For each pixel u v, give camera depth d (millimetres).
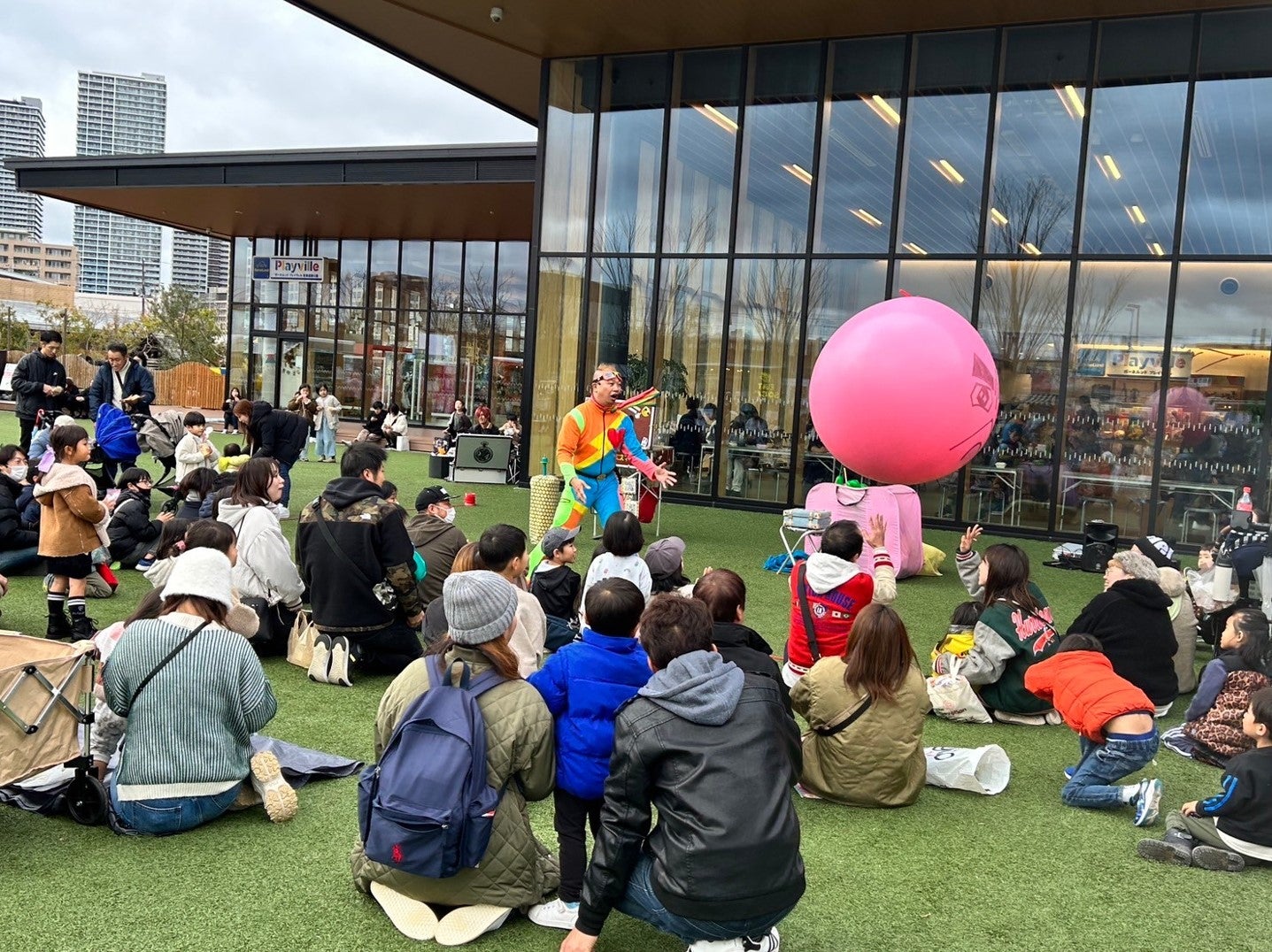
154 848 3613
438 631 4742
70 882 3336
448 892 3146
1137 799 4270
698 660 2844
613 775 2787
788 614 7801
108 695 3664
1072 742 5375
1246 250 11961
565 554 5992
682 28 13719
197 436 10648
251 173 21234
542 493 10547
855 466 8797
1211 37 11977
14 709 3383
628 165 15008
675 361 14844
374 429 22891
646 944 3170
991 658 5492
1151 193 12320
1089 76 12500
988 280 13109
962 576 6504
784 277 14203
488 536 4969
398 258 29172
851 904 3492
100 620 6594
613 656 3207
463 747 2969
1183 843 3967
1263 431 11953
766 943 2822
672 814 2693
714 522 12938
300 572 5859
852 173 13773
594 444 8641
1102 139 12500
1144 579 5625
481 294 28672
